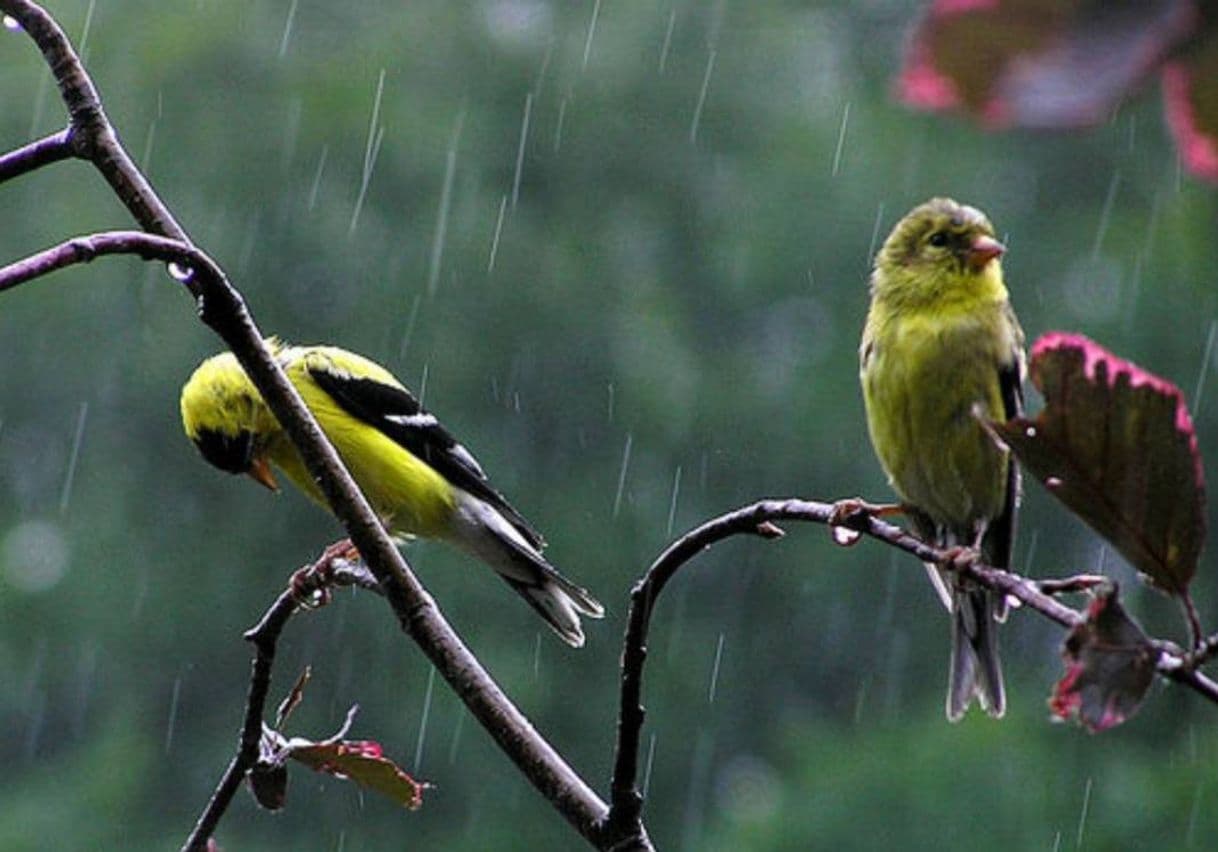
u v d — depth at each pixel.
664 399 19.97
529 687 18.12
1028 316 17.36
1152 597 13.29
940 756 15.26
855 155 20.02
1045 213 17.48
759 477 20.16
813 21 21.61
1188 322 15.81
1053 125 1.18
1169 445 1.68
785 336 21.16
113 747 18.17
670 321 20.64
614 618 19.27
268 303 20.02
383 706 18.52
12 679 19.77
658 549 19.62
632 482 19.91
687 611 19.61
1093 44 1.18
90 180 21.47
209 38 20.84
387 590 2.77
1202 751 15.10
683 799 19.02
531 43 21.61
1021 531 18.08
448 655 2.73
